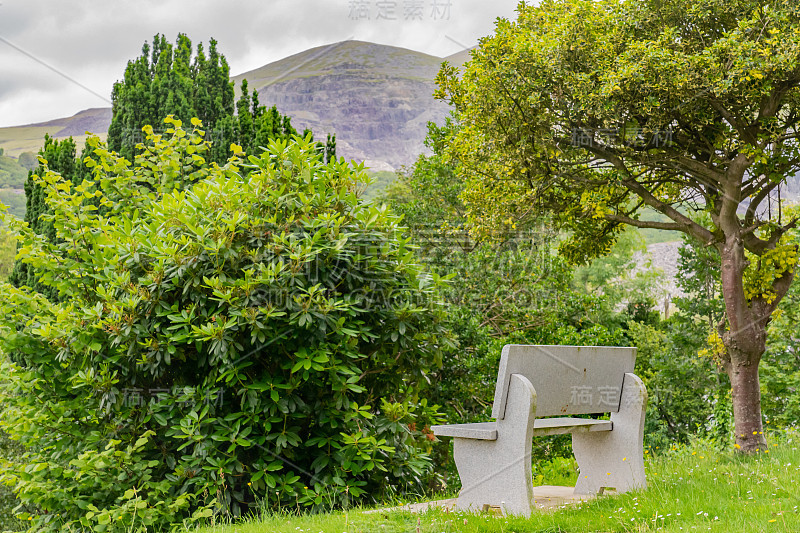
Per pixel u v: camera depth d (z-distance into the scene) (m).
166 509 4.80
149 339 5.16
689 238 11.99
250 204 5.54
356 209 5.74
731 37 6.66
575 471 8.51
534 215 8.93
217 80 11.30
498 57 8.06
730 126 7.71
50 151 10.52
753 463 5.68
